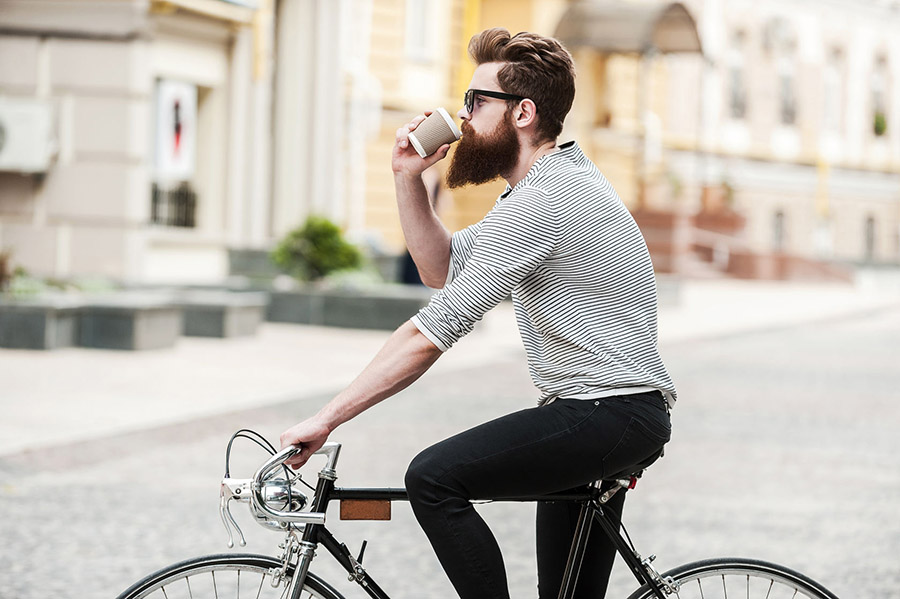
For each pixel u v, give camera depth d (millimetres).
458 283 4723
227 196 27781
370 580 4840
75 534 9188
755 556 9062
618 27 43812
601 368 4738
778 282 52375
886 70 71750
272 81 31984
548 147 4961
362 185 34938
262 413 14719
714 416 16047
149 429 13336
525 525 9898
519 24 41625
